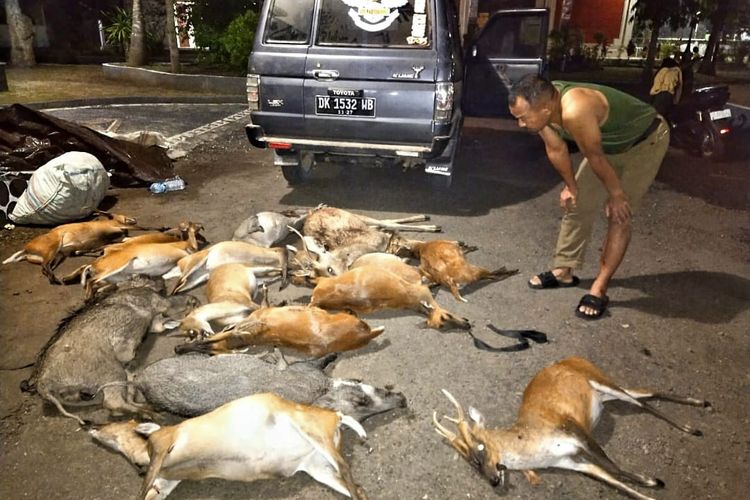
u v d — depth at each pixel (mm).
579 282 4430
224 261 3977
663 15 19281
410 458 2648
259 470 2281
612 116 3549
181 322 3326
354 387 2805
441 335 3654
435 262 4098
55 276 4270
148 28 19672
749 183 7383
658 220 5938
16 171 5562
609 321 3879
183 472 2221
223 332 3084
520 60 8289
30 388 2922
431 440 2762
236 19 14930
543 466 2414
